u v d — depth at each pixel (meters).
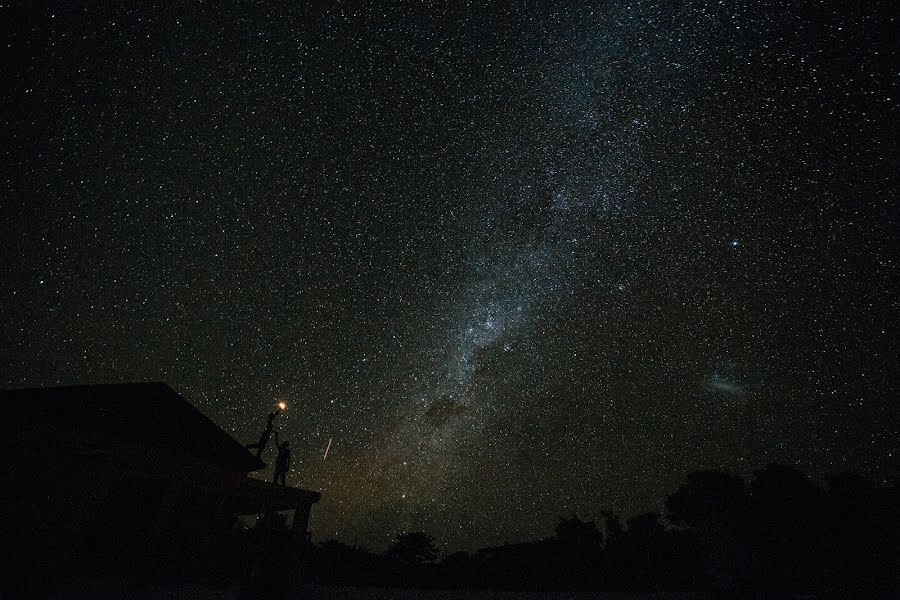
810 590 8.95
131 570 7.57
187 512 8.66
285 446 9.19
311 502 8.40
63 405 8.48
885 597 8.45
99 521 7.91
